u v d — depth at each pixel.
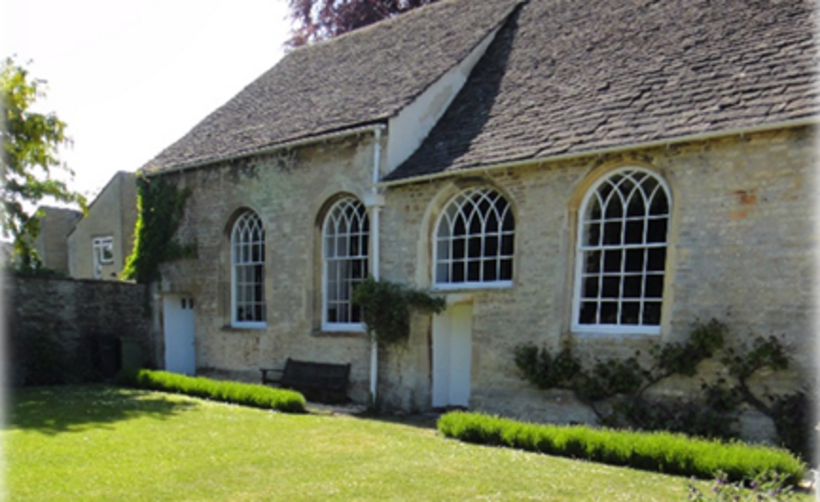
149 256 15.95
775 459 5.84
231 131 15.36
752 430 7.29
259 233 14.04
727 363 7.49
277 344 13.21
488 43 12.98
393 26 16.03
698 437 7.07
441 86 12.02
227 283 14.54
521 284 9.41
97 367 15.02
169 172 15.55
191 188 15.21
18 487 5.64
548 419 9.07
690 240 7.89
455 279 10.69
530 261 9.32
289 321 12.99
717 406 7.53
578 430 7.29
